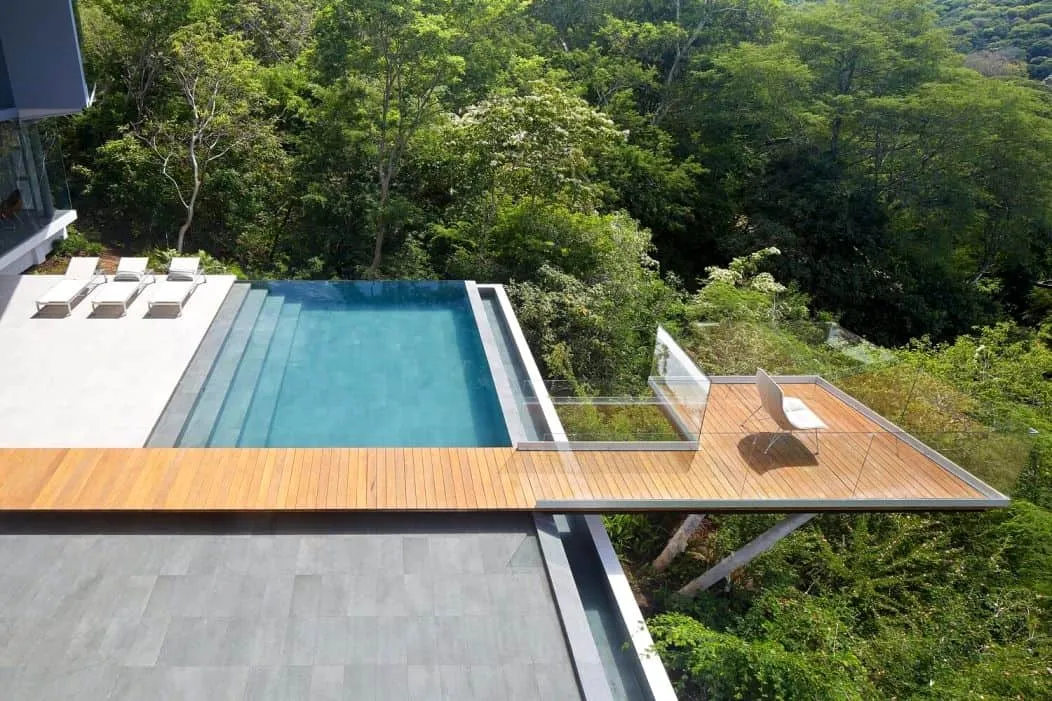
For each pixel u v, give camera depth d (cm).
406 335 1123
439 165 2036
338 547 613
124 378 858
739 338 946
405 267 1933
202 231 2052
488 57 1978
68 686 468
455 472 712
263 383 944
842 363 920
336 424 862
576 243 1720
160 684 475
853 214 2552
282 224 2120
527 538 644
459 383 979
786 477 731
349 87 1919
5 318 1000
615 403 761
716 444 758
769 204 2589
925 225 2617
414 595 568
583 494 689
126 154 1873
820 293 2506
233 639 513
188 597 546
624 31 2694
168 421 790
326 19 1853
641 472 719
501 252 1789
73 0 1066
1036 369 1429
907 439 756
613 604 613
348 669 498
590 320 1426
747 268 2023
